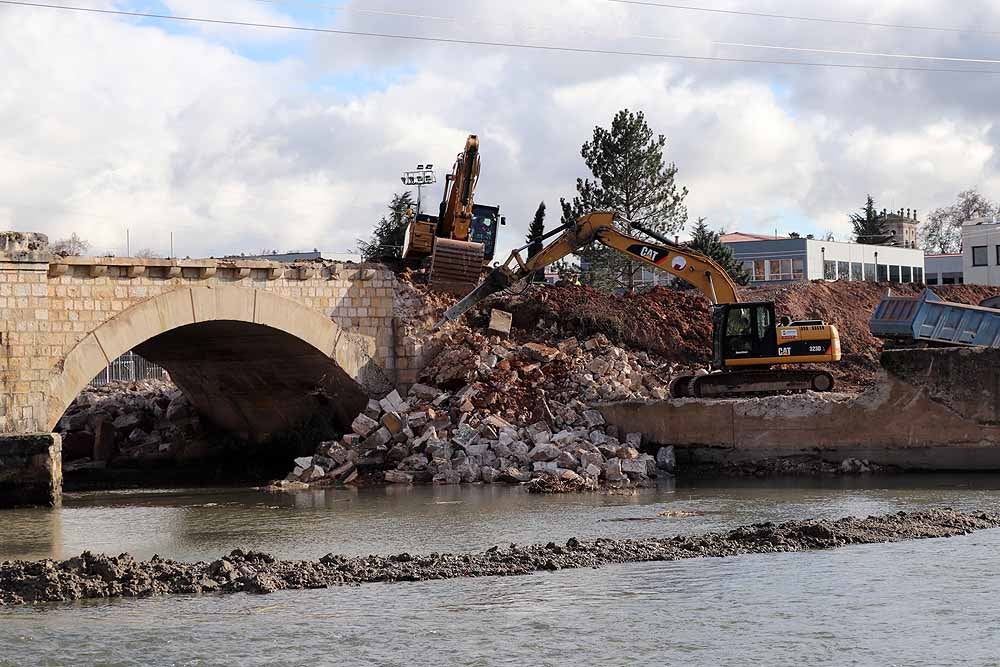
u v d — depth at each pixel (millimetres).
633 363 49281
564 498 36781
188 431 54938
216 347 48969
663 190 65688
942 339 46438
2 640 19953
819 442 42156
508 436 42844
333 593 22984
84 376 40000
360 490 40125
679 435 43375
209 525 32500
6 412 38375
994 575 23906
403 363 48406
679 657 19047
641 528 30109
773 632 20266
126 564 24062
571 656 19109
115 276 40844
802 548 26719
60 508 36938
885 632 20234
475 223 56688
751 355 44312
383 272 48594
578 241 46531
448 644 19703
